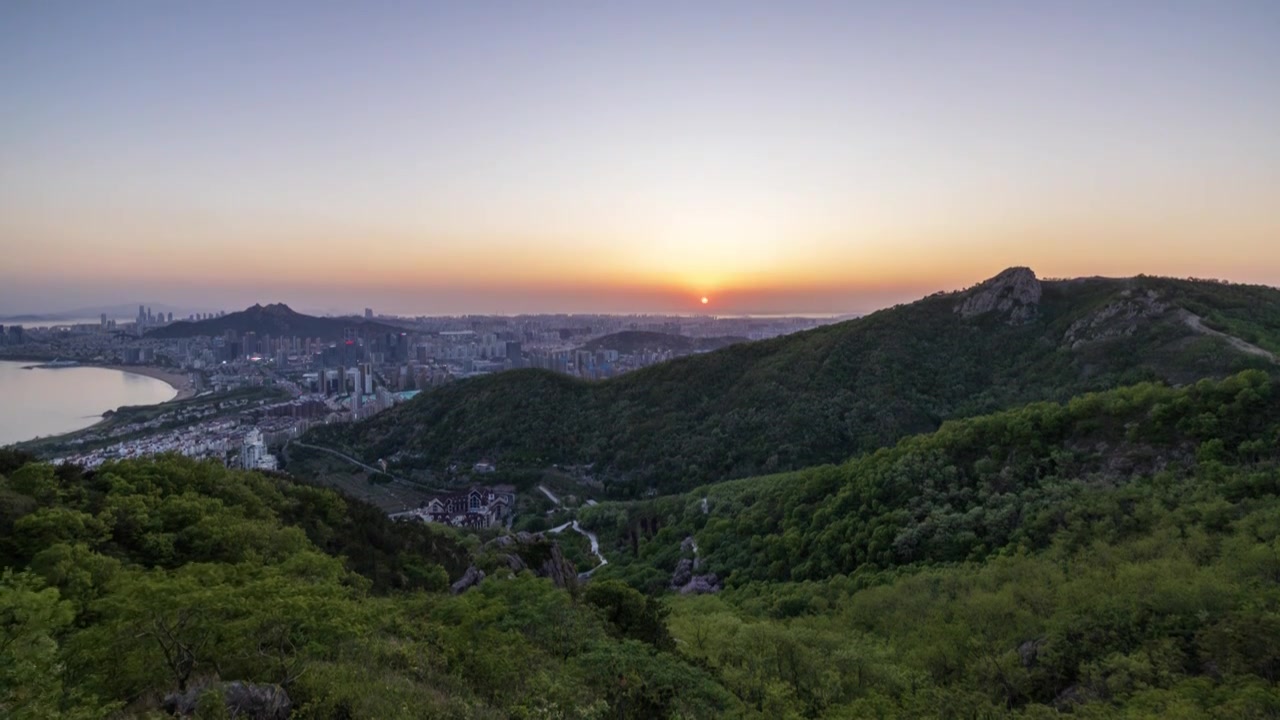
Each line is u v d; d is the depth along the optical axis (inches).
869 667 1237.1
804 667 1251.2
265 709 521.7
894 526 2089.1
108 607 574.9
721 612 1801.2
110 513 1080.8
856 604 1685.5
